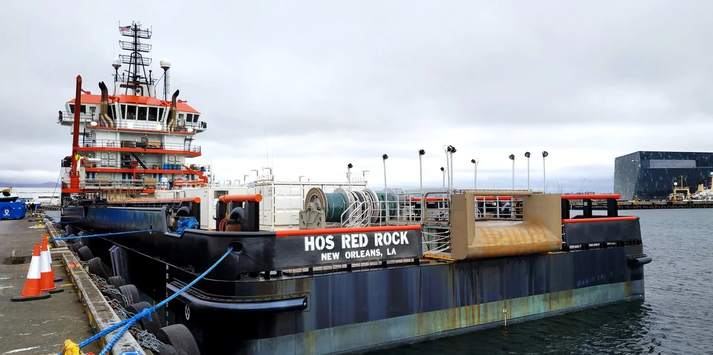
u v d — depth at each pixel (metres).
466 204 11.62
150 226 14.07
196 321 10.06
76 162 28.06
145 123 30.70
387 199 15.02
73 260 12.76
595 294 14.80
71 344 4.75
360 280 10.41
